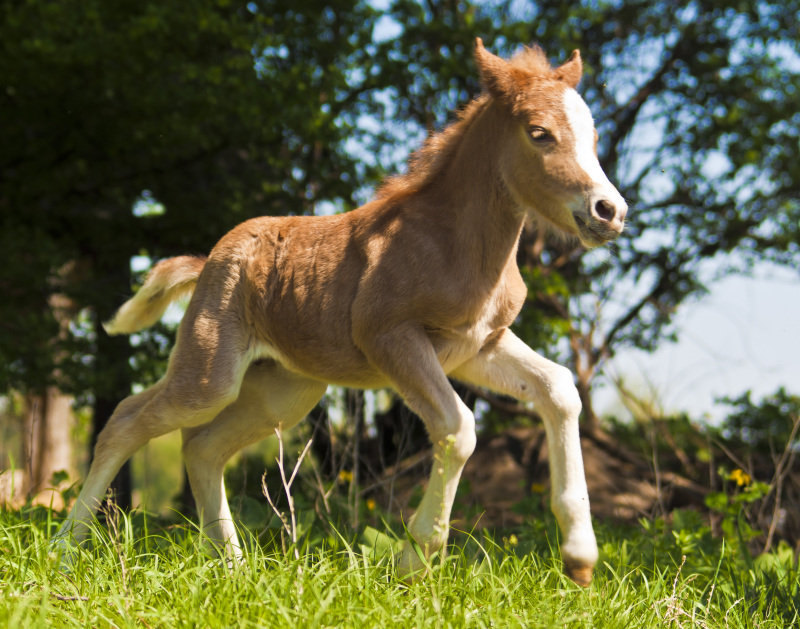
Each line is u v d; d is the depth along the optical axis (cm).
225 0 951
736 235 1151
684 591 411
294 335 450
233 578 348
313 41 1019
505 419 1198
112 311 996
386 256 423
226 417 501
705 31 1180
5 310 952
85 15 909
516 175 404
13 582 347
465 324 422
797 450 1041
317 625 299
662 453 1156
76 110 981
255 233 473
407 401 412
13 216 1023
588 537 398
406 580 387
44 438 1460
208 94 911
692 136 1171
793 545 808
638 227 1153
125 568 357
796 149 1107
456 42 1042
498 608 335
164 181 1046
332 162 1019
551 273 1030
